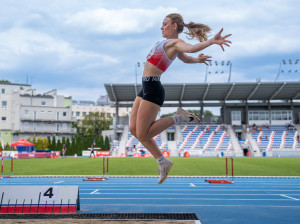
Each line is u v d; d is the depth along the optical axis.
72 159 36.00
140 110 3.52
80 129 75.31
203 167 22.59
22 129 63.25
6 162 29.81
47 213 5.82
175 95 51.03
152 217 5.25
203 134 52.09
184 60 4.02
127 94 51.00
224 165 24.59
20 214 5.67
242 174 17.61
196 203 7.57
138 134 3.60
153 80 3.51
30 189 6.16
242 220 5.54
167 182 13.17
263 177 15.74
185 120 3.65
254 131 52.47
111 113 99.81
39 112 64.88
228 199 8.30
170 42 3.45
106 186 11.60
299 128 53.31
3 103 65.56
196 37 3.68
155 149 3.76
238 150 48.66
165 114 68.94
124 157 42.09
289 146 49.44
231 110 54.25
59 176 16.06
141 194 9.32
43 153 42.38
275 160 32.25
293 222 5.38
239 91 49.88
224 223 5.29
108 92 50.44
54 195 6.12
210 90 49.34
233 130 52.94
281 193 9.63
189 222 4.68
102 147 53.19
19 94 65.94
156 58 3.47
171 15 3.72
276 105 54.03
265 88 48.88
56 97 71.94
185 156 44.34
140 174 17.50
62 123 66.81
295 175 17.11
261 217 5.81
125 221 4.76
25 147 46.22
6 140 63.75
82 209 6.61
